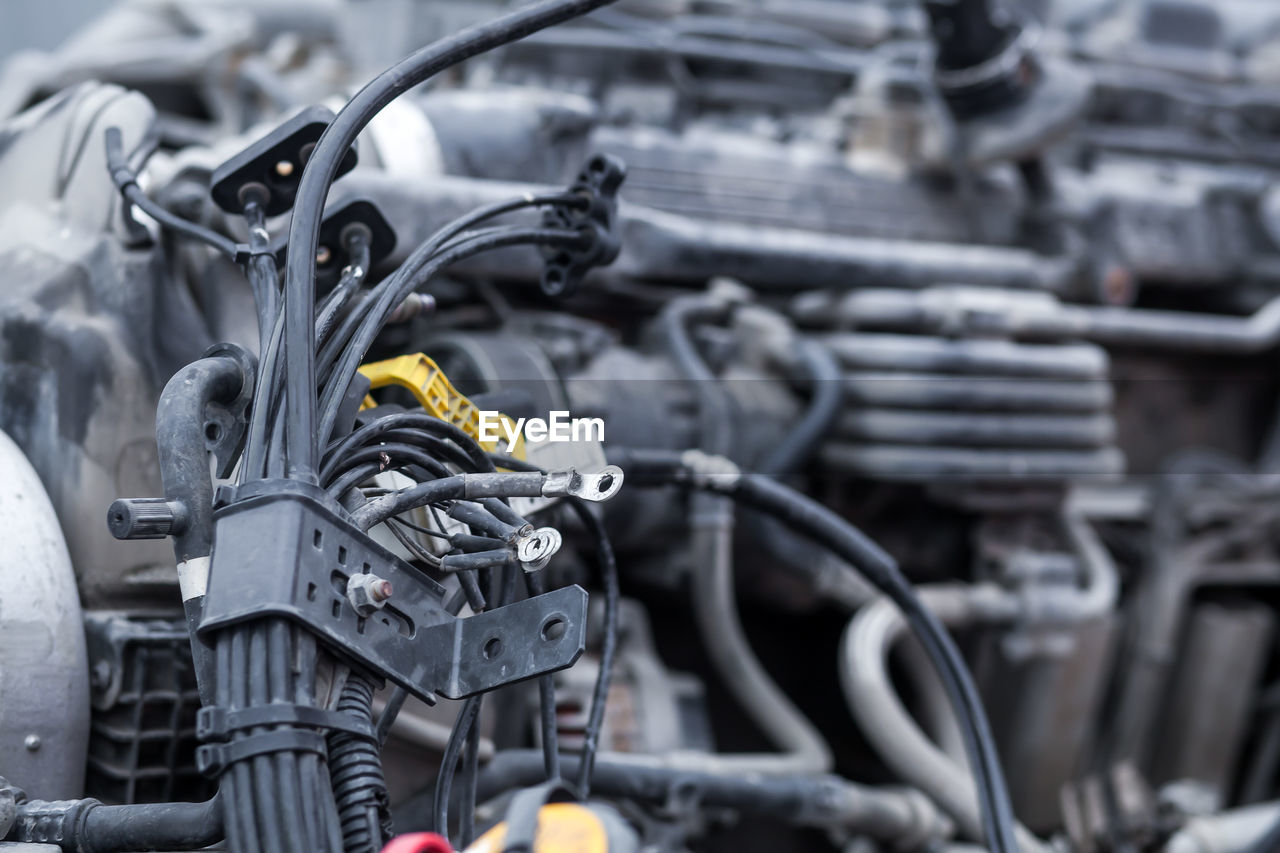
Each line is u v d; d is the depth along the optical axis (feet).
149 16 8.79
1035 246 7.05
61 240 3.91
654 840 4.50
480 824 3.96
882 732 5.30
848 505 6.14
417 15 7.59
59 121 4.10
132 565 3.64
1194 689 7.49
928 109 6.76
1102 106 8.78
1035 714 6.26
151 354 3.74
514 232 3.31
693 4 7.77
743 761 5.07
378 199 4.13
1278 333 7.55
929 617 4.26
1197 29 9.50
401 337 4.69
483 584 3.11
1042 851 5.41
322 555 2.50
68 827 2.76
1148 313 7.86
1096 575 6.39
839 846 6.25
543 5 3.19
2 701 3.16
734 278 5.71
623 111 6.47
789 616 6.60
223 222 3.82
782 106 7.58
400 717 3.88
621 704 5.23
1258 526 7.47
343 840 2.44
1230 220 7.84
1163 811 5.82
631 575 5.59
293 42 8.20
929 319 5.90
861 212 6.57
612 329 5.73
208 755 2.33
